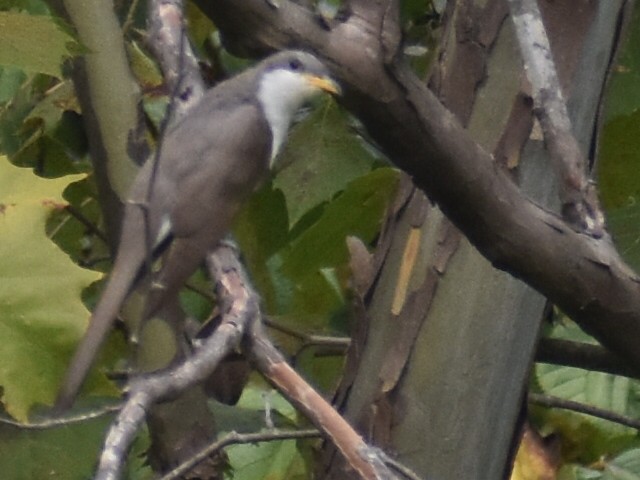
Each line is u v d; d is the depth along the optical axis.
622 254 7.22
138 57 6.81
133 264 5.24
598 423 7.65
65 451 5.75
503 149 5.32
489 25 5.42
